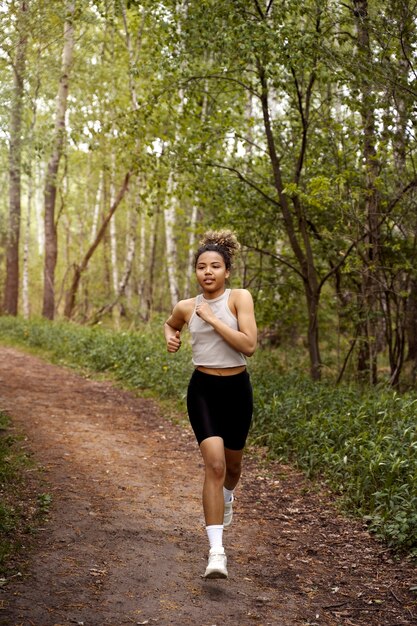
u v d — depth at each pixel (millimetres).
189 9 8016
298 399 7715
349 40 8055
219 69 8773
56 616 3309
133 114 9500
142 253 26516
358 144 8781
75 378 11469
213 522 3613
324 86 9109
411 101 7543
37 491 5188
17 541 4145
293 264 11023
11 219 21328
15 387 10109
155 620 3389
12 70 9492
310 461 6160
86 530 4516
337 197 8250
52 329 16062
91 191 29266
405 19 7223
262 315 11156
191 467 6496
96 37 16406
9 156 12344
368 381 9891
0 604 3354
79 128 11711
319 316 11617
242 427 3861
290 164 10016
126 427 8031
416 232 8844
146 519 4879
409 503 4688
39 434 7137
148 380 10664
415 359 10711
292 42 7641
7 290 22750
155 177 9703
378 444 5824
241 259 11203
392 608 3703
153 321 16688
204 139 9383
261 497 5672
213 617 3488
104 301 21875
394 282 9883
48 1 8109
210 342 3762
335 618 3572
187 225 11594
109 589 3689
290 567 4250
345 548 4578
